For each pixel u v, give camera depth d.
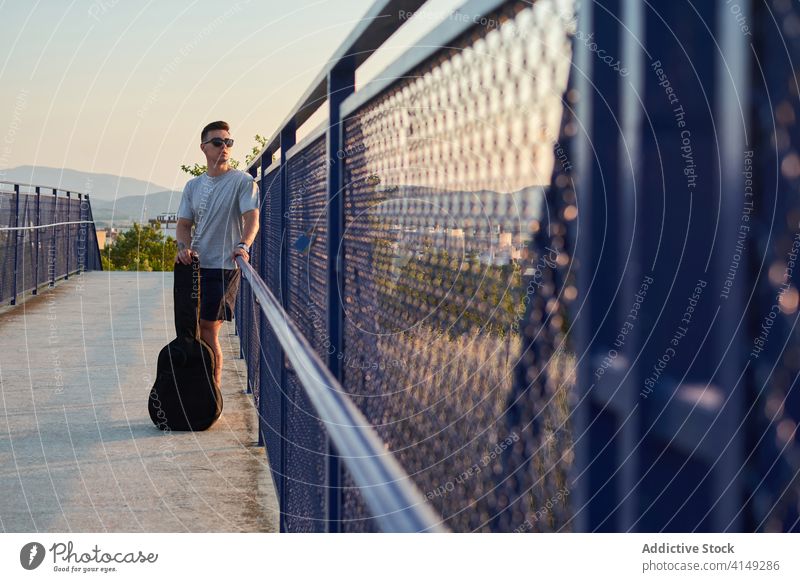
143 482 4.41
